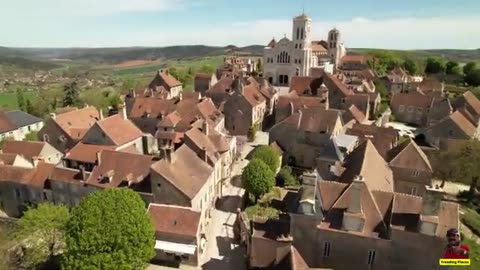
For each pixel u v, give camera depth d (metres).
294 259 37.53
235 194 69.88
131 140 76.75
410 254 39.25
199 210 54.06
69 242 42.31
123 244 42.53
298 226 42.28
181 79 192.25
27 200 63.22
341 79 129.00
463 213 60.62
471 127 83.88
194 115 87.44
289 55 151.12
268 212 60.47
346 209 42.12
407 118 115.06
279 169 76.56
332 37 193.50
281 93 132.75
